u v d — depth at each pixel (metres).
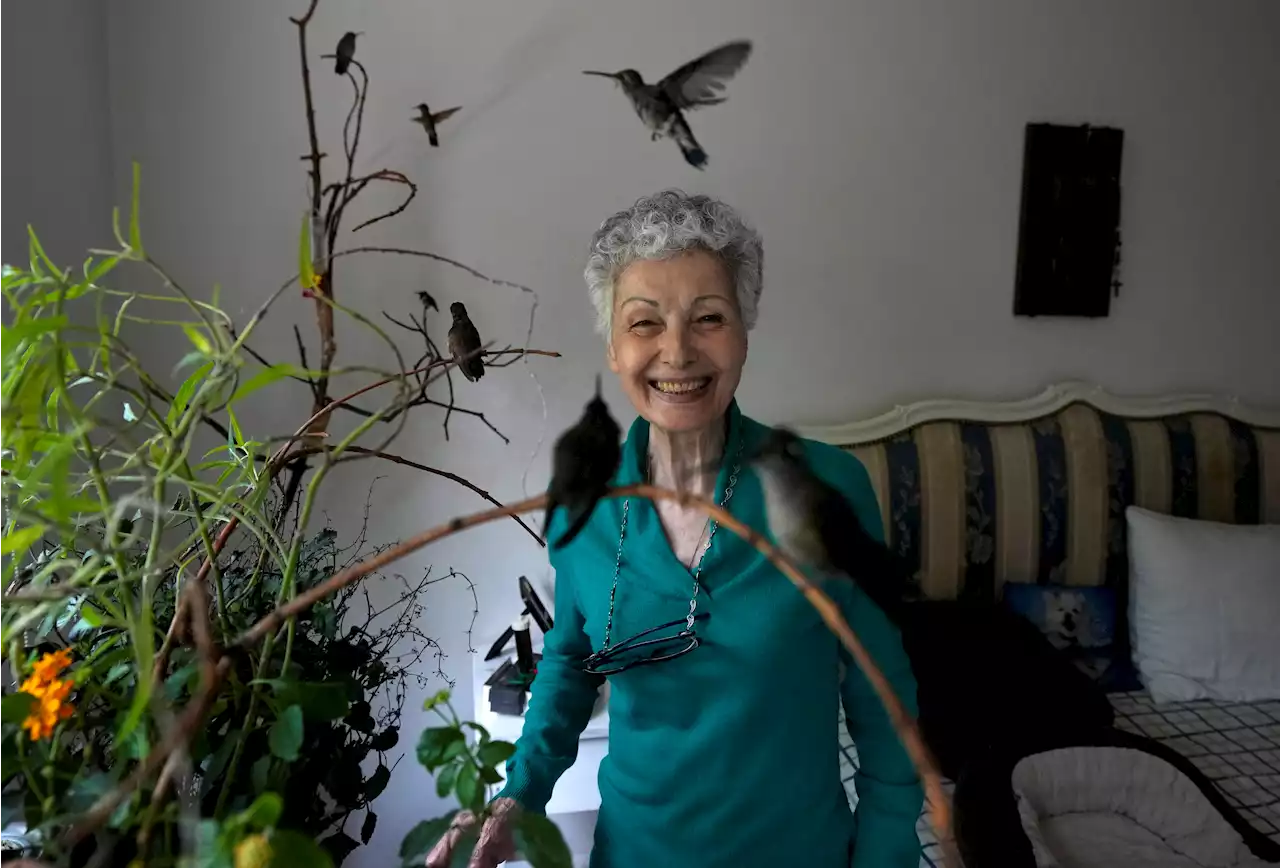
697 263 0.71
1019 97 1.69
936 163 1.68
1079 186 1.72
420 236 1.51
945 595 1.73
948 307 1.74
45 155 1.17
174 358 1.45
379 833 1.62
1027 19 1.67
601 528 0.77
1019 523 1.74
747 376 1.69
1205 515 1.81
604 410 0.52
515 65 1.50
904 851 0.77
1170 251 1.82
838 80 1.61
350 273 1.50
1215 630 1.60
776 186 1.62
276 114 1.43
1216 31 1.75
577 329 1.59
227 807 0.49
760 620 0.71
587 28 1.51
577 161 1.54
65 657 0.47
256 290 1.46
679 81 1.53
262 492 0.57
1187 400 1.84
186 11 1.38
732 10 1.55
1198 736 1.50
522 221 1.54
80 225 1.26
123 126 1.38
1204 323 1.86
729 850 0.76
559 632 0.88
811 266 1.66
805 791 0.76
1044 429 1.76
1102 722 1.37
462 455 1.58
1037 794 1.23
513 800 0.70
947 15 1.63
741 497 0.73
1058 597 1.71
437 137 1.49
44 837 0.42
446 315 1.54
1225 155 1.80
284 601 0.52
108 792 0.41
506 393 1.58
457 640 1.64
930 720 1.32
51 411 0.48
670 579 0.74
